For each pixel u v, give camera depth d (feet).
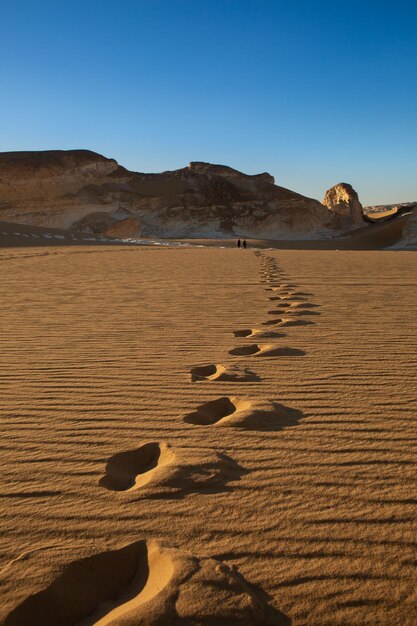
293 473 7.30
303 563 5.36
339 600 4.89
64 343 15.87
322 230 303.27
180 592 4.90
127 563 5.52
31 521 6.12
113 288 30.81
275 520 6.12
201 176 316.40
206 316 20.63
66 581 5.16
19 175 236.84
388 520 6.12
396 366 12.95
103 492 6.82
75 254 73.67
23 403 10.37
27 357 14.12
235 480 7.10
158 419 9.46
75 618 4.91
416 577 5.17
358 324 18.62
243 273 40.75
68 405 10.23
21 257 64.59
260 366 13.05
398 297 25.89
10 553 5.52
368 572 5.24
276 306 23.17
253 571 5.24
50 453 8.05
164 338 16.55
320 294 27.17
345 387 11.26
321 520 6.12
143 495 6.70
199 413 9.88
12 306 23.61
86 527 5.99
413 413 9.64
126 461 7.96
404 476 7.20
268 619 4.67
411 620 4.67
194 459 7.69
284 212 295.89
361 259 59.72
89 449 8.20
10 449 8.20
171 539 5.74
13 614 4.74
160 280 35.50
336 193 337.11
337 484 6.98
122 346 15.43
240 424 9.09
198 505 6.45
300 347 15.08
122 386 11.45
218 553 5.50
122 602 5.05
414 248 184.65
